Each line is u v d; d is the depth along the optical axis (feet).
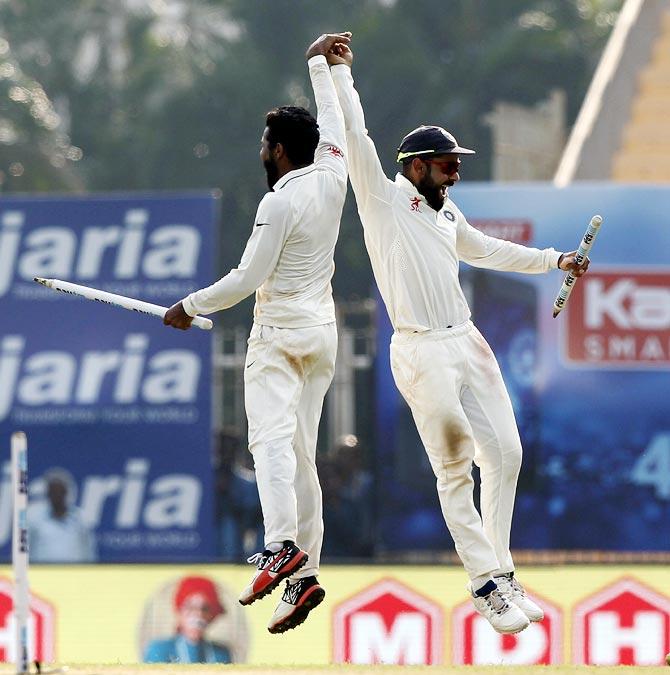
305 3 435.94
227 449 177.88
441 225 97.86
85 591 171.01
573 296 171.83
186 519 172.24
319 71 97.60
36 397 173.99
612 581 166.61
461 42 424.87
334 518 174.29
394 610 165.68
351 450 174.91
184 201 173.78
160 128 428.56
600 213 171.42
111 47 457.27
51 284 96.37
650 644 165.58
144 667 91.81
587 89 412.77
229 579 170.50
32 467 173.58
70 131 449.06
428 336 96.73
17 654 81.51
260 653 167.94
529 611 99.14
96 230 174.40
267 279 94.99
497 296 172.24
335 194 95.30
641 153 236.02
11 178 405.59
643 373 171.83
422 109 409.08
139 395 173.27
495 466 98.53
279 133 95.20
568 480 171.83
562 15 431.84
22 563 81.15
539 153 276.82
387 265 97.25
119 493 172.96
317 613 166.40
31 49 457.27
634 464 171.53
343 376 175.42
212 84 425.69
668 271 171.32
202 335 173.37
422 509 171.01
